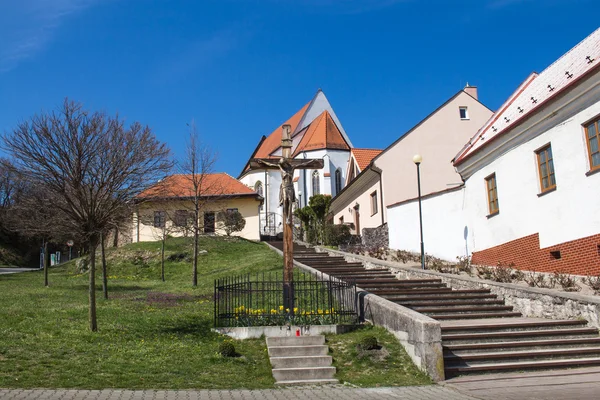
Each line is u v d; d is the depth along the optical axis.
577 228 14.60
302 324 12.51
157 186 18.67
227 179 41.75
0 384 8.38
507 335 11.64
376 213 32.91
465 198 21.88
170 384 9.12
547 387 9.10
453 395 8.82
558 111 15.25
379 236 29.92
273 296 14.67
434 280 17.47
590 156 14.23
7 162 13.73
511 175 18.00
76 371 9.40
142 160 14.43
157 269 31.00
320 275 18.22
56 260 50.03
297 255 26.95
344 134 59.88
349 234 33.38
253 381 9.77
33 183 13.78
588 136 14.30
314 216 36.50
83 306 16.38
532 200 16.77
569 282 13.63
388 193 31.34
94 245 13.04
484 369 10.42
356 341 11.61
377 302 12.81
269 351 11.06
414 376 10.10
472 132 32.72
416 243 25.34
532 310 13.70
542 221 16.23
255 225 40.03
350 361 10.82
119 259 32.69
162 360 10.47
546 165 16.25
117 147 13.51
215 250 34.31
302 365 10.65
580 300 12.23
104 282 19.03
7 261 48.31
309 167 14.20
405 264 22.53
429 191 31.73
